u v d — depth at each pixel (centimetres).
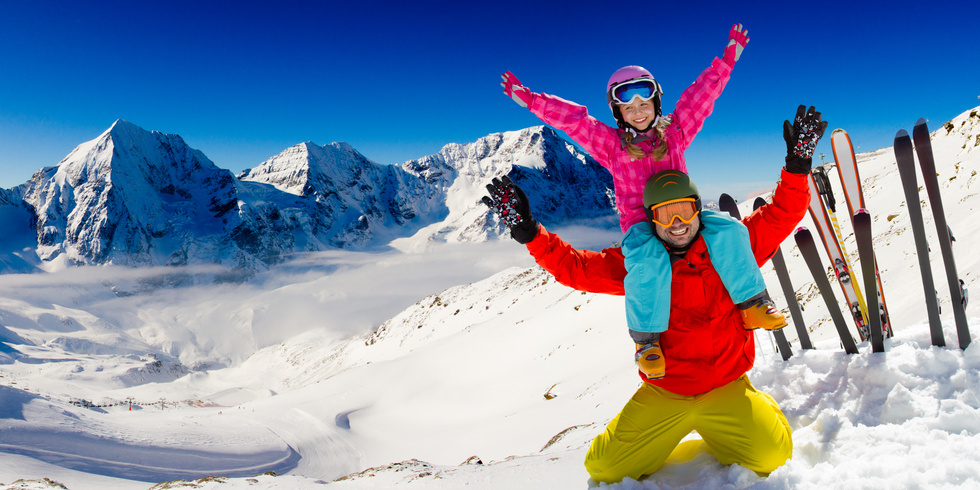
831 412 345
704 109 333
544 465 461
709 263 295
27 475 3294
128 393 11838
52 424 4409
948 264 346
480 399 5062
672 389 305
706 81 334
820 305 1650
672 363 306
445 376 6188
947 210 1630
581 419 2581
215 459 4372
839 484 269
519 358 5600
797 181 289
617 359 3825
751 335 311
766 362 433
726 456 319
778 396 398
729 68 334
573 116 342
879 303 376
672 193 280
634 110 314
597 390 3109
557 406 3297
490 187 309
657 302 288
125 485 3381
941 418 296
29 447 3878
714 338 299
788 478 285
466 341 7069
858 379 363
